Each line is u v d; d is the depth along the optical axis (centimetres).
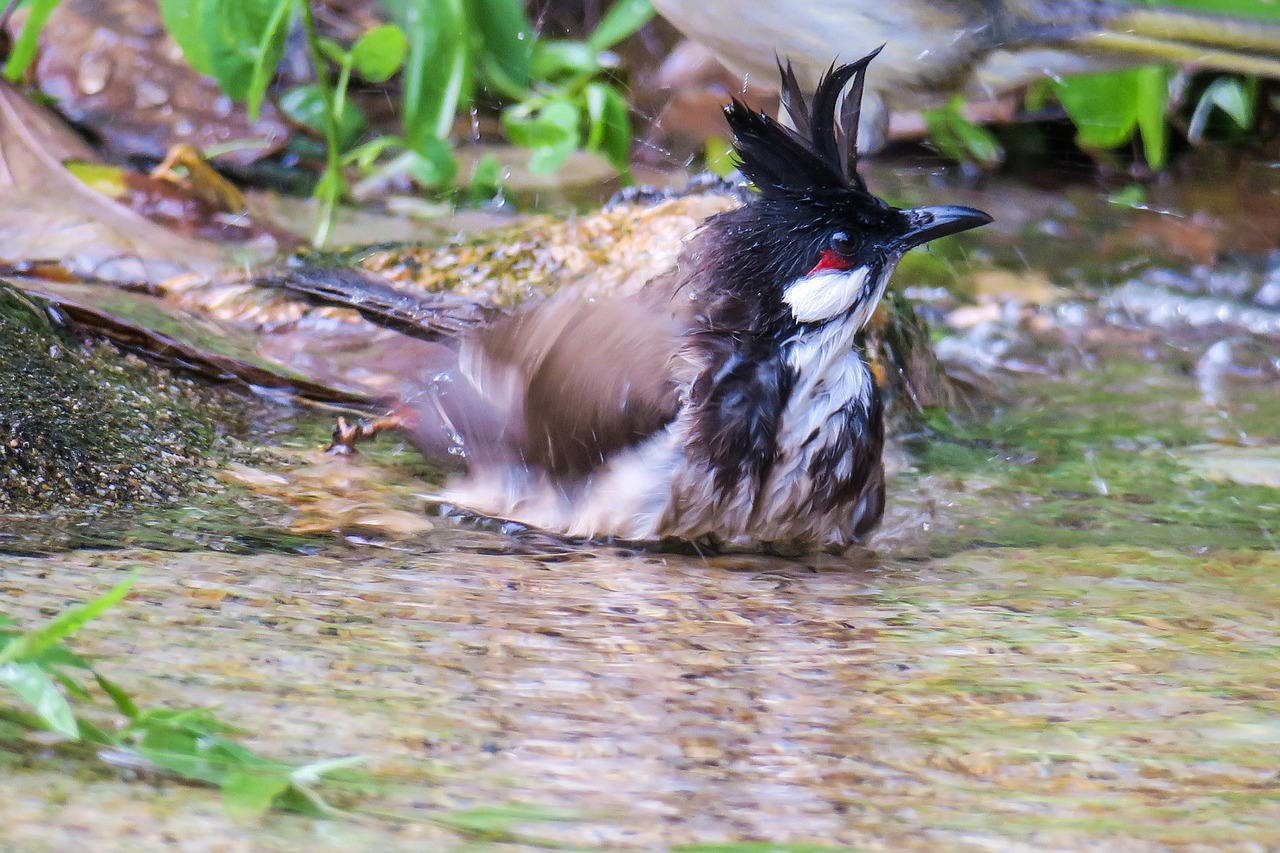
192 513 662
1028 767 442
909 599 641
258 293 974
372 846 339
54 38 1349
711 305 721
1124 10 824
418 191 1302
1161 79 1303
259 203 1234
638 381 703
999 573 688
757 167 730
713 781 415
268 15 1195
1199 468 871
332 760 388
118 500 662
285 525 666
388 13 1492
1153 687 526
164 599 538
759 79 970
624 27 1380
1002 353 1087
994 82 913
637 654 535
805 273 714
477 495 745
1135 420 962
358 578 601
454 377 796
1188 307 1184
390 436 802
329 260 1035
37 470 660
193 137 1323
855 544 741
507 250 1012
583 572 654
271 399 845
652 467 700
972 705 499
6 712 396
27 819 331
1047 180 1475
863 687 514
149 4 1395
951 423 953
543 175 1354
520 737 438
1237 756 458
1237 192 1440
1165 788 428
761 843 362
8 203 1094
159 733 386
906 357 961
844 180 737
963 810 403
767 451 706
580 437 714
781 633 578
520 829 362
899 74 909
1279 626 611
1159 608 633
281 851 331
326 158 1345
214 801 355
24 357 742
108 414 736
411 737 426
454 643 527
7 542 592
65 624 388
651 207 1037
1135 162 1498
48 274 982
